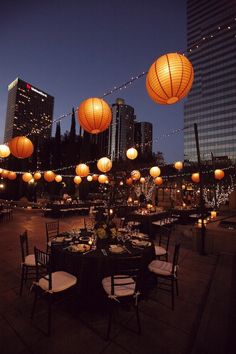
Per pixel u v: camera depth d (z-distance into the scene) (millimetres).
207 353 2764
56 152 30688
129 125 131625
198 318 3557
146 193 20922
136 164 22906
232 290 4477
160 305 3936
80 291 3621
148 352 2816
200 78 78938
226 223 9734
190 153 79188
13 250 6949
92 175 16938
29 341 2959
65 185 28859
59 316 3527
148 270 4199
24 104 123562
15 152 5027
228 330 3219
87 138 31781
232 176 22609
